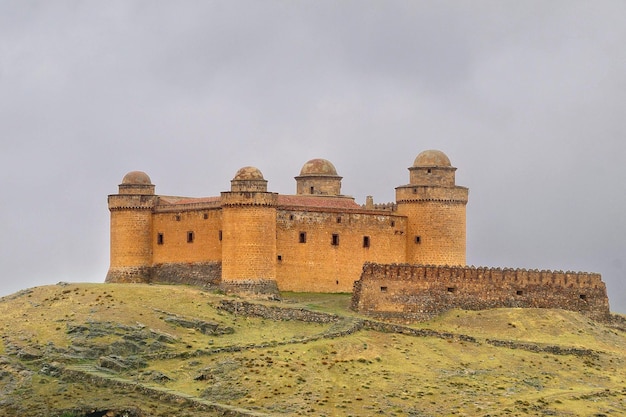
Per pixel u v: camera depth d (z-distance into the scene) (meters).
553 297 154.38
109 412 111.69
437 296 148.25
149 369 123.75
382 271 147.25
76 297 145.00
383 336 137.38
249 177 152.12
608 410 114.88
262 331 139.25
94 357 127.25
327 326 140.75
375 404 112.88
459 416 109.94
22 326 135.38
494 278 151.75
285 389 116.62
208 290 152.50
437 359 130.25
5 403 115.38
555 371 129.75
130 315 137.88
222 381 119.31
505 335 142.00
